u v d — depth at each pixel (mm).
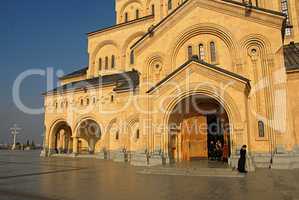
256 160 18969
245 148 16312
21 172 17891
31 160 30609
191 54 22344
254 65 20141
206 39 22000
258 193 10156
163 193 10273
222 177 14852
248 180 13523
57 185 12320
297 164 19125
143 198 9398
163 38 23234
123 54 39281
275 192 10320
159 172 16859
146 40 23828
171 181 13477
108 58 40969
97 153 38750
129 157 28625
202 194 10055
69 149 43312
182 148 22562
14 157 37094
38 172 17828
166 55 22906
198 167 17297
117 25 39812
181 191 10695
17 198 9602
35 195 10062
